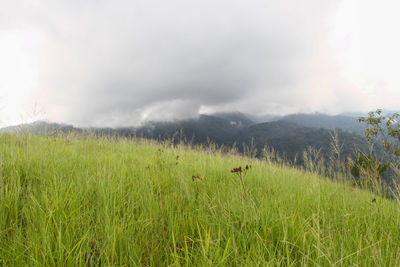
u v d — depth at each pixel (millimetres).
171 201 2410
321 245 1623
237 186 3229
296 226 1928
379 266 1437
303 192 3260
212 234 1774
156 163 4395
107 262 1349
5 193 2145
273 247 1719
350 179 4133
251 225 1978
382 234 2004
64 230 1663
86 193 2385
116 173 3291
